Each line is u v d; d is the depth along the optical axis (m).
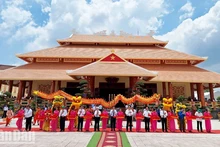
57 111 15.83
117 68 26.05
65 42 40.66
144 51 38.09
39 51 36.16
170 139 11.95
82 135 12.84
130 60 35.62
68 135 12.84
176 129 17.27
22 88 32.28
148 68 34.25
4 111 25.17
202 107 29.02
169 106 16.53
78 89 33.69
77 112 16.84
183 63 36.09
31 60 37.25
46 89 34.28
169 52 37.69
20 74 30.55
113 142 10.44
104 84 32.78
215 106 29.70
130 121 15.59
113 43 41.19
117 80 31.52
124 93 32.53
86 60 35.25
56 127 15.48
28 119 15.06
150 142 10.80
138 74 24.78
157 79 30.39
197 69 34.38
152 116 15.73
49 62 35.22
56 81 33.66
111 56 27.56
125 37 43.97
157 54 36.66
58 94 24.09
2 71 31.50
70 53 35.69
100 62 27.09
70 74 24.66
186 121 17.08
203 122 23.80
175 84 35.28
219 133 14.91
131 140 11.27
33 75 30.34
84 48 38.81
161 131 15.77
